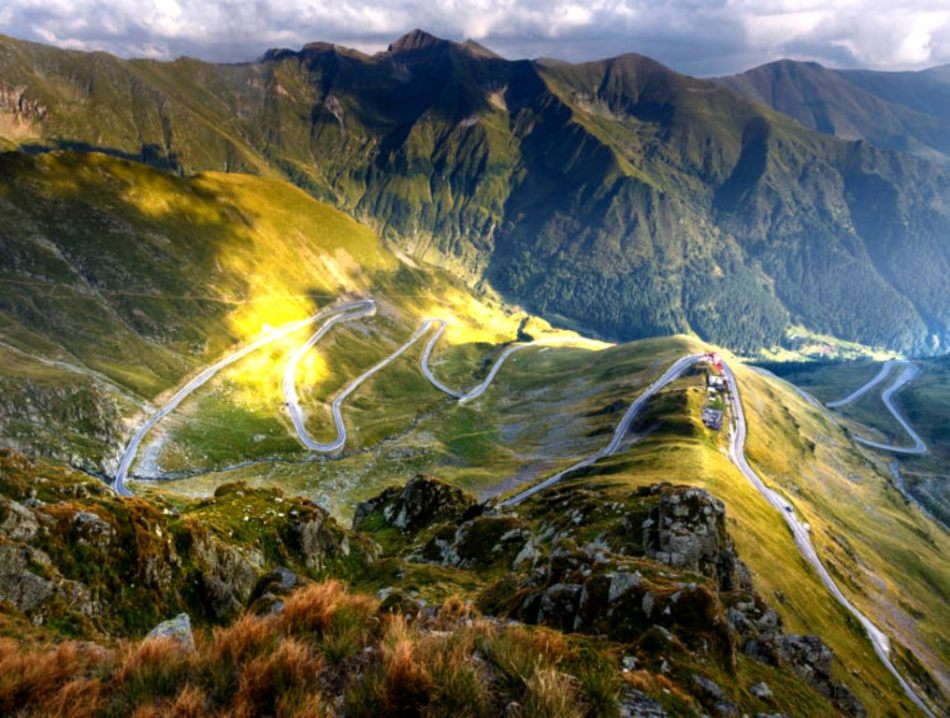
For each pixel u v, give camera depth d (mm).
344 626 10508
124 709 8516
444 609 15383
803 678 31188
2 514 22547
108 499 28281
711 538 48438
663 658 16406
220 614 27938
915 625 116062
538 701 8508
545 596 24531
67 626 21094
